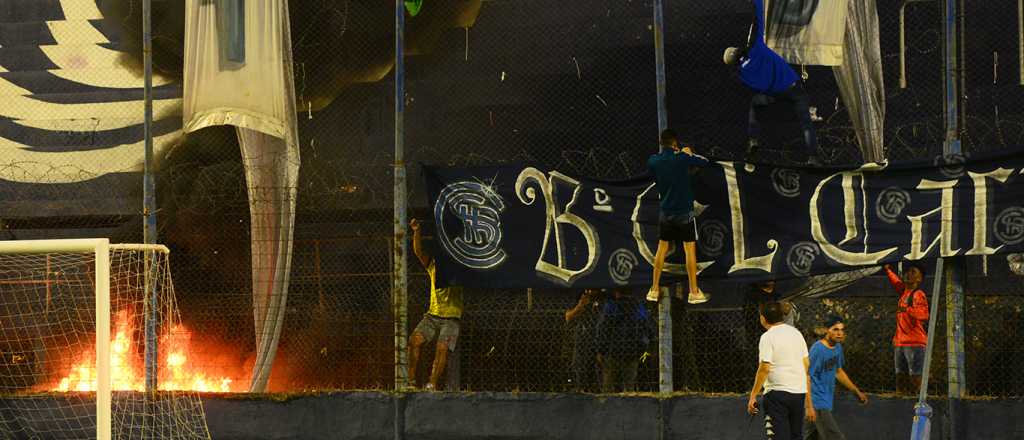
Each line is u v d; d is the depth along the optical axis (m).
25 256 26.09
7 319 25.98
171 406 22.91
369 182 26.34
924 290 23.23
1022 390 21.88
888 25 24.78
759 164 21.47
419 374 24.70
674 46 25.64
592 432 21.53
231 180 26.42
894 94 24.61
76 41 27.56
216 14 23.03
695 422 21.11
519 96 26.31
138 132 27.23
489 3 26.53
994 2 24.50
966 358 22.19
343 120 26.73
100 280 18.47
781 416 18.73
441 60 26.62
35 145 27.41
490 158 26.31
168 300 23.42
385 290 25.39
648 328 22.20
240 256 26.11
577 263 21.98
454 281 22.34
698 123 25.36
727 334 23.00
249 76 22.89
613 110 25.88
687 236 20.88
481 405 21.97
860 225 20.94
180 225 26.42
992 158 20.30
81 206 27.12
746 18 25.34
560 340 23.55
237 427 22.81
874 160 21.86
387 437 22.27
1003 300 22.36
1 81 27.58
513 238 22.25
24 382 25.66
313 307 25.47
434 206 22.59
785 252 21.23
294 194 23.19
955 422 20.11
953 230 20.38
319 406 22.59
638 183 21.89
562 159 26.00
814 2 21.45
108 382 18.36
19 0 27.77
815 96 24.77
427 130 26.55
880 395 20.50
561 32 26.25
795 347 18.89
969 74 24.50
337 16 26.27
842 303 23.89
